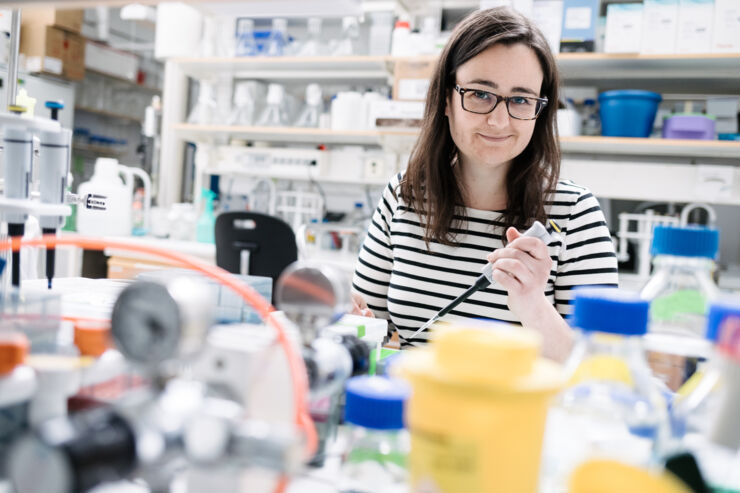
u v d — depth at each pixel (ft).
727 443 1.42
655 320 2.14
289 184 13.01
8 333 1.58
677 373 2.21
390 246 5.03
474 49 4.04
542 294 3.35
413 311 4.66
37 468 1.00
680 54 9.30
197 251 10.72
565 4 9.74
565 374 1.56
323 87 13.04
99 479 1.03
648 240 9.71
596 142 9.73
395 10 11.66
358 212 12.51
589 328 1.46
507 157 4.18
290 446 1.11
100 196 3.69
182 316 1.34
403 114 10.64
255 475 1.31
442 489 1.10
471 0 11.16
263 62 11.81
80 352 1.82
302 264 1.82
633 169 10.45
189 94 13.69
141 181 17.07
